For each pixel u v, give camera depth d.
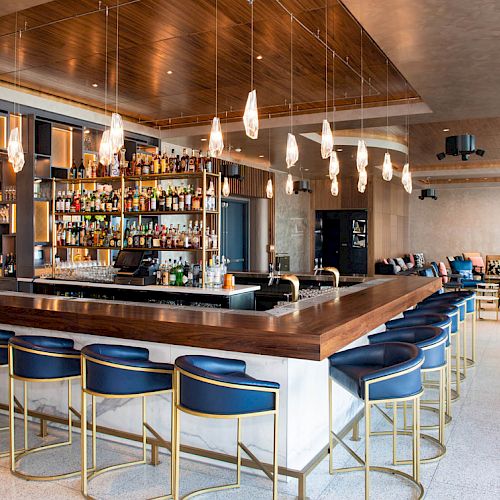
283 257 14.44
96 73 6.99
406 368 3.03
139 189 6.97
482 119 9.42
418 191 19.55
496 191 18.53
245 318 3.67
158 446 3.82
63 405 4.39
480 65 5.62
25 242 7.61
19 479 3.58
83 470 3.33
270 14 5.13
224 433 3.67
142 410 3.87
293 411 3.50
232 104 8.48
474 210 18.83
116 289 6.60
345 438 4.37
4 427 4.45
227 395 2.79
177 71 6.90
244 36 5.70
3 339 3.96
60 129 8.18
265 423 3.52
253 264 13.62
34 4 4.29
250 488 3.46
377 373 3.01
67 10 5.10
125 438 4.04
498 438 4.32
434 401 5.28
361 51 6.07
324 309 4.13
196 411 2.86
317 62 6.48
